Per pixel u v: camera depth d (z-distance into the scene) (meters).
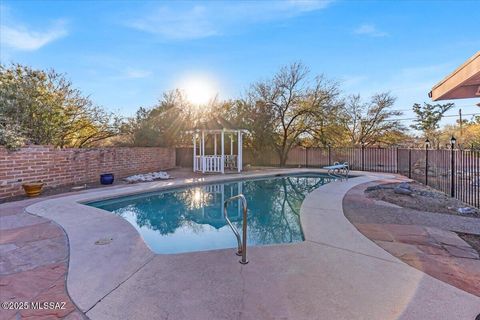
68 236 3.68
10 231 3.89
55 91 10.33
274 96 16.45
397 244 3.36
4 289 2.32
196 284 2.40
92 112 11.95
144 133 14.02
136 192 7.47
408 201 5.91
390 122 21.28
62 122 9.98
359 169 14.33
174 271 2.65
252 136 16.88
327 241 3.48
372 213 4.90
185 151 15.94
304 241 3.50
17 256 3.01
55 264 2.80
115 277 2.53
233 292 2.26
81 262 2.85
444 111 24.94
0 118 7.06
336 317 1.92
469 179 7.26
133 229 4.00
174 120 16.38
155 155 13.14
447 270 2.63
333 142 15.98
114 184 8.77
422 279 2.46
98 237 3.63
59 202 5.82
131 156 11.20
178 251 3.79
